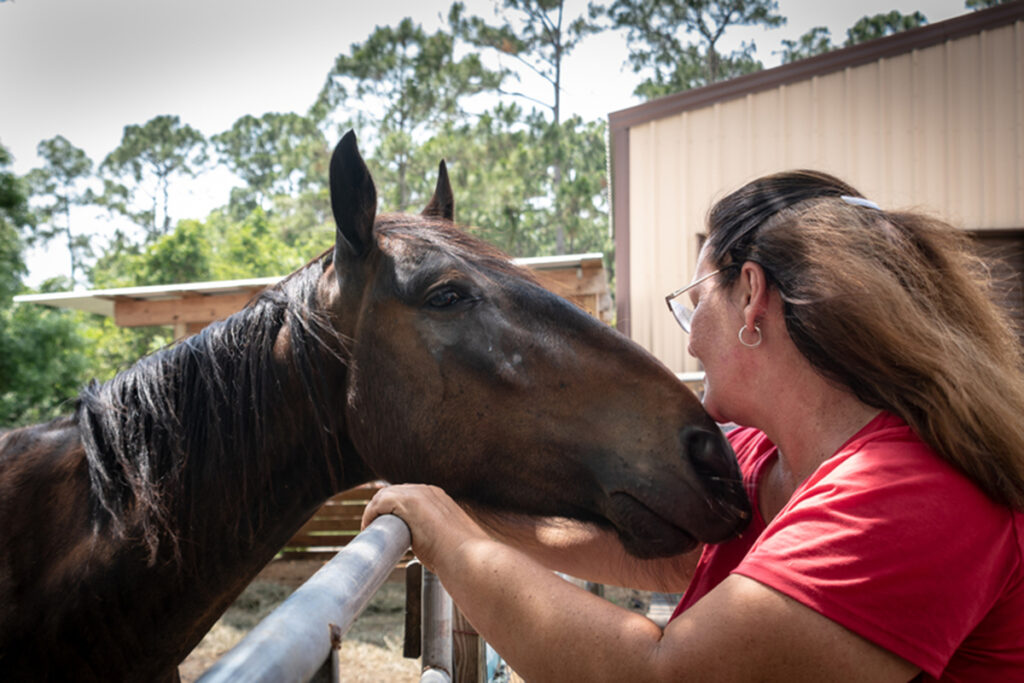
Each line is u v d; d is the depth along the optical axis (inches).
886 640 32.6
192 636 66.3
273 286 74.1
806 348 41.3
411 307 66.6
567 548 66.5
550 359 64.3
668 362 366.6
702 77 1556.3
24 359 415.2
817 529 35.0
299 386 68.7
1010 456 35.8
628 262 376.2
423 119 1513.3
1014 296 144.0
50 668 58.5
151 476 62.3
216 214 1775.3
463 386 65.0
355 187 67.4
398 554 40.3
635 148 379.2
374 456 67.3
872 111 358.0
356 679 187.9
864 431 39.9
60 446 64.1
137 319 336.8
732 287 45.5
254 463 67.0
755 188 47.3
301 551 305.7
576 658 35.6
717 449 59.1
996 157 346.6
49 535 60.0
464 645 71.2
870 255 40.7
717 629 33.4
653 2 1502.2
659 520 59.9
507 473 64.7
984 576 34.6
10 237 431.5
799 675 33.0
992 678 36.6
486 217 1120.8
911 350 37.5
